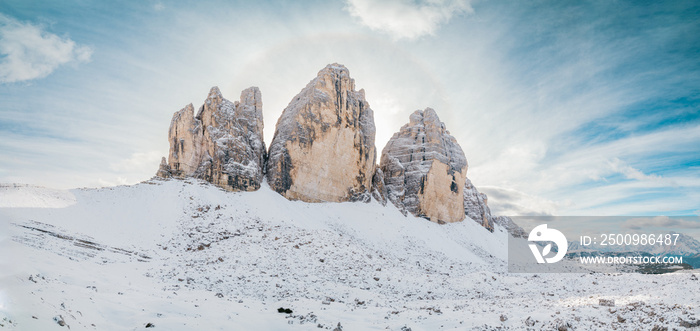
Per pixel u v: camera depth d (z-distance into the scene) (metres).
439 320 17.69
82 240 33.03
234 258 36.59
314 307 19.48
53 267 17.06
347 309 19.89
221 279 27.69
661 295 21.06
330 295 25.73
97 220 43.03
